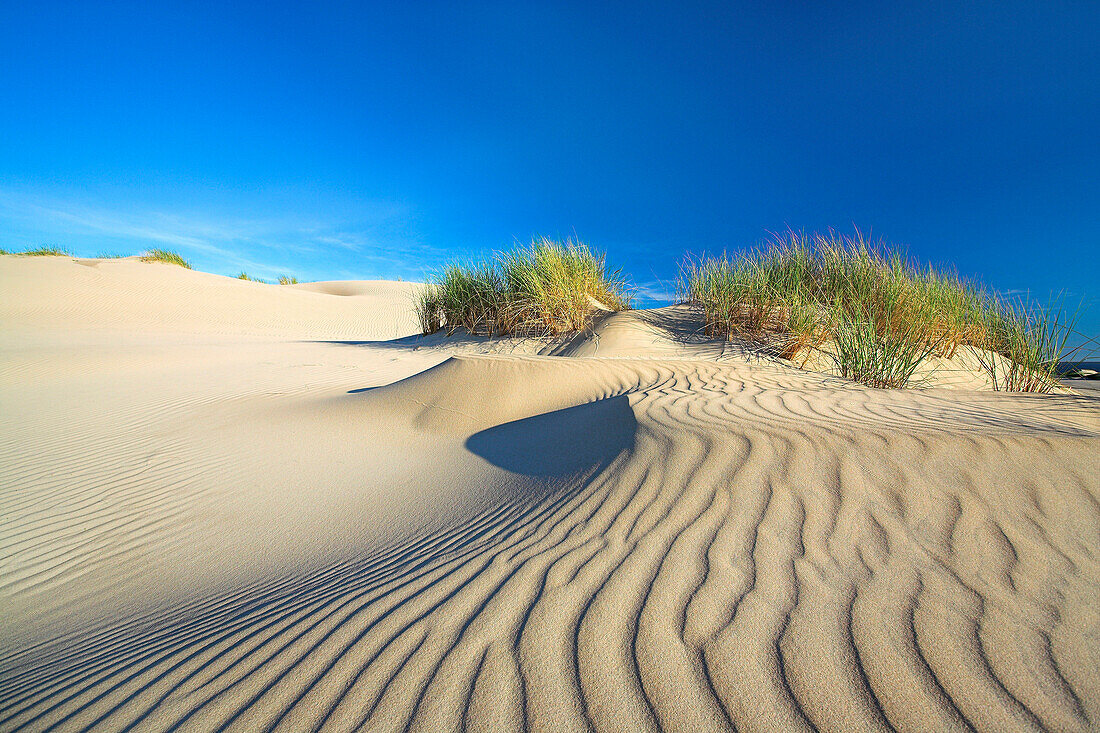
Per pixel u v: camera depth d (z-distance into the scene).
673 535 1.85
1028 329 5.16
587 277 10.20
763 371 4.95
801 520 1.84
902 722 1.09
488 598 1.65
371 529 2.60
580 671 1.29
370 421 4.62
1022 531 1.69
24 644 1.96
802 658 1.26
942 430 2.41
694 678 1.23
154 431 4.67
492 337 9.84
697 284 9.25
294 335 16.78
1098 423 2.64
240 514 2.98
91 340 11.23
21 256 21.34
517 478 2.84
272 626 1.73
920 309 6.25
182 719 1.33
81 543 2.76
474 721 1.19
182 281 20.27
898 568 1.57
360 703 1.29
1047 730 1.04
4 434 4.57
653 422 2.91
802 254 8.46
